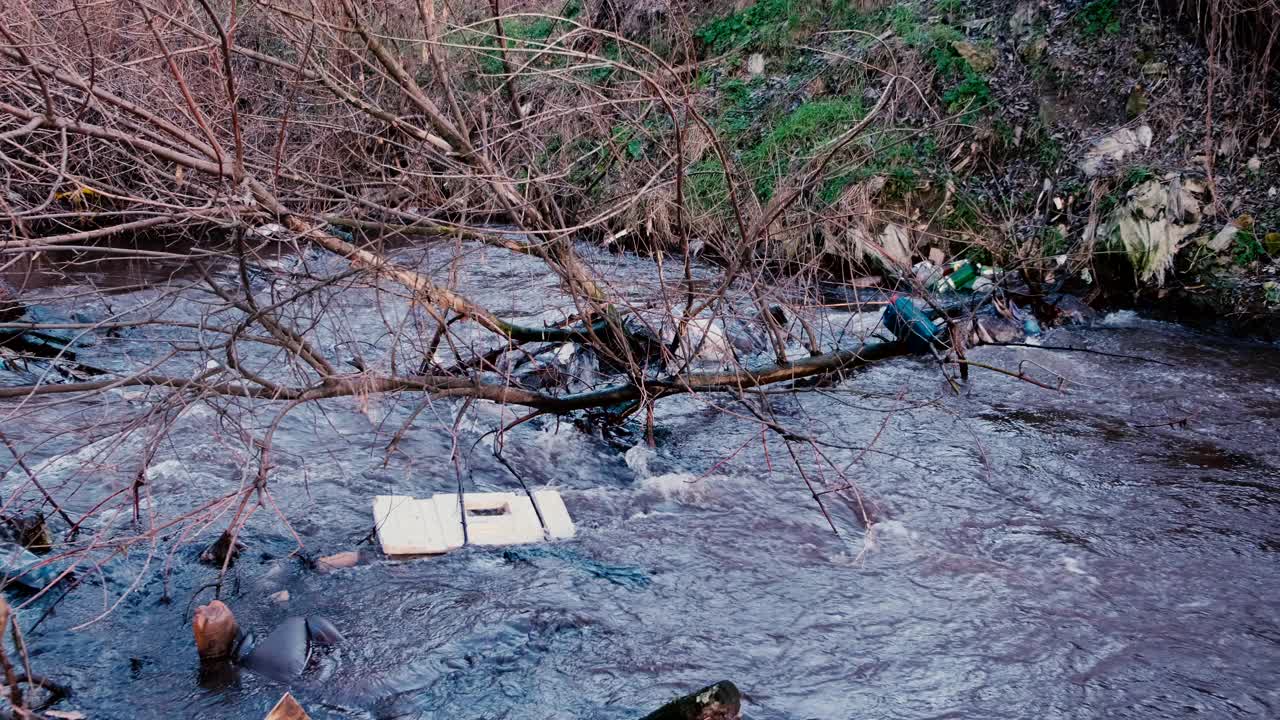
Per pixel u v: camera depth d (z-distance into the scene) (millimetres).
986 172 9000
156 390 5402
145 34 4852
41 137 5008
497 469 4922
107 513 4199
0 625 2594
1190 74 8641
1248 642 3510
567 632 3473
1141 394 6094
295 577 3793
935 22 9953
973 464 5066
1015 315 7367
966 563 4059
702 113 8867
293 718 2785
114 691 3047
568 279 4918
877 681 3234
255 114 5500
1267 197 7895
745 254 5117
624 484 4824
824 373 5605
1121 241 7949
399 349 6164
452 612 3561
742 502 4617
